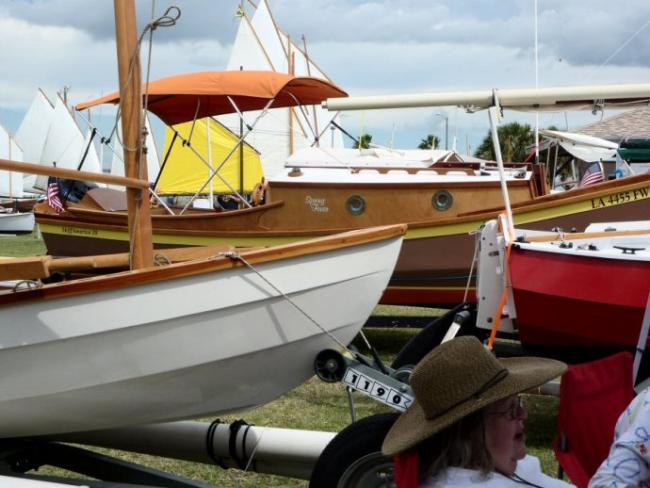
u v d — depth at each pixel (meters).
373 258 4.07
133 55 4.02
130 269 4.03
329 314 4.01
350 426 3.70
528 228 8.59
